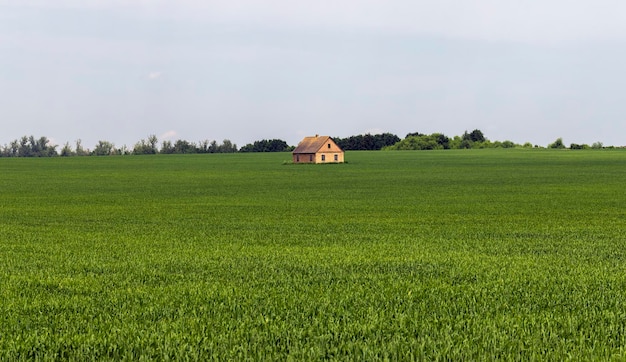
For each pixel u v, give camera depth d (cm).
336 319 1280
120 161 17350
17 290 1623
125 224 3797
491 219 3994
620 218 4016
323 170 11769
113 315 1338
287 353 1056
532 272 1900
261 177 9712
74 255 2373
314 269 1984
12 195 6475
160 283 1747
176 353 1042
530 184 7675
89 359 1037
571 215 4225
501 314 1316
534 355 1026
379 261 2161
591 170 10812
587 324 1229
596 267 2025
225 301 1461
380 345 1092
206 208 4950
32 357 1042
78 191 7050
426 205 5106
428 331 1177
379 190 6919
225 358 1027
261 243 2831
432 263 2112
